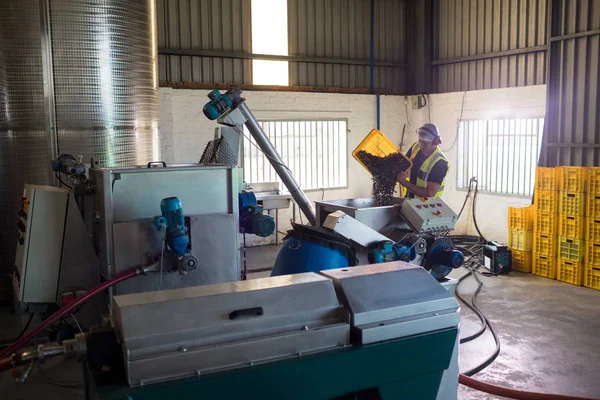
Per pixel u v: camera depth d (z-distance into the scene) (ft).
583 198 17.25
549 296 16.38
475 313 14.79
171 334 5.15
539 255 18.79
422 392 6.42
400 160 11.80
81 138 14.42
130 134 15.10
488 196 23.95
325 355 5.67
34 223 9.68
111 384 4.98
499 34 23.63
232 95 12.17
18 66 14.17
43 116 14.29
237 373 5.21
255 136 12.61
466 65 25.31
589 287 17.29
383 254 9.36
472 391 10.39
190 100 22.53
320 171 25.90
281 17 24.52
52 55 13.98
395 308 6.20
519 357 11.87
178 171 9.42
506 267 19.20
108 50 14.37
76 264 9.85
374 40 27.07
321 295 6.01
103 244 9.14
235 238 9.79
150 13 15.52
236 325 5.45
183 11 22.44
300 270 9.35
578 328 13.62
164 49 22.07
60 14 13.85
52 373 10.97
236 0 23.40
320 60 25.45
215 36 23.15
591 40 18.94
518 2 22.65
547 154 20.59
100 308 9.75
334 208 10.76
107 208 8.91
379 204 11.67
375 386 6.05
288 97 24.59
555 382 10.67
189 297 5.48
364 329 5.91
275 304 5.73
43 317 10.49
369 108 26.76
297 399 5.58
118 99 14.71
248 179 24.29
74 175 10.24
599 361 11.64
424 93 27.12
